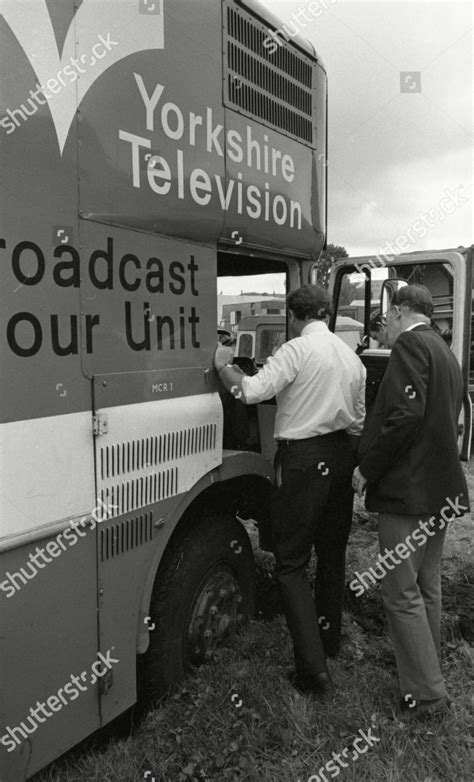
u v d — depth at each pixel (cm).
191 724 251
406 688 269
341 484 291
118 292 214
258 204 289
